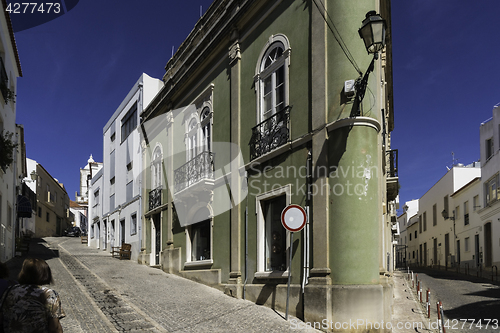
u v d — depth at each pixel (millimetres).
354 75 8688
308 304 8328
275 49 11039
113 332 7012
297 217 8422
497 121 23734
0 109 14805
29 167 37281
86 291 10477
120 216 22969
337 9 9047
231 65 12656
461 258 29672
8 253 17719
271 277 9828
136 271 15695
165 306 9438
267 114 11031
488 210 24562
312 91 9297
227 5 13570
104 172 27281
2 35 14992
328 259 8312
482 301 12234
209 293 11398
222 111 13109
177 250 14992
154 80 21359
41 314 3469
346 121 8469
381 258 8875
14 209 19484
